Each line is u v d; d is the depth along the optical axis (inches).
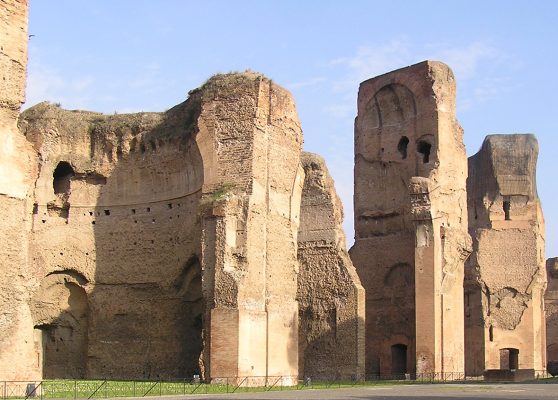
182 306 1763.0
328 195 2004.2
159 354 1771.7
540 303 2773.1
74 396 1162.0
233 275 1550.2
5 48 1224.2
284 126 1740.9
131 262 1827.0
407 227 2134.6
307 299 1974.7
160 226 1809.8
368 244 2209.6
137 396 1187.9
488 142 2854.3
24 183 1238.9
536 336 2714.1
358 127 2289.6
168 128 1833.2
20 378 1187.9
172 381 1653.5
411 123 2174.0
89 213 1872.5
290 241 1740.9
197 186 1712.6
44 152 1847.9
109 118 1915.6
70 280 1845.5
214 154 1656.0
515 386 1594.5
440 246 2050.9
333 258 1966.0
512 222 2768.2
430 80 2138.3
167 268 1785.2
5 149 1214.9
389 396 1226.6
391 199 2186.3
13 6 1240.8
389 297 2144.4
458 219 2150.6
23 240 1225.4
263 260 1632.6
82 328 1847.9
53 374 1836.9
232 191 1610.5
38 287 1809.8
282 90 1745.8
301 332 1967.3
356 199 2252.7
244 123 1652.3
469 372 2659.9
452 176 2137.1
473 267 2709.2
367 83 2282.2
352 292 1929.1
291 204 1755.7
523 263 2731.3
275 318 1653.5
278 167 1712.6
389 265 2156.7
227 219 1577.3
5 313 1184.8
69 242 1849.2
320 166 2023.9
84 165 1876.2
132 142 1872.5
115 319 1820.9
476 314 2684.5
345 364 1907.0
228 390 1364.4
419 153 2139.5
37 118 1865.2
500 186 2792.8
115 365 1798.7
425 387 1561.3
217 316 1540.4
